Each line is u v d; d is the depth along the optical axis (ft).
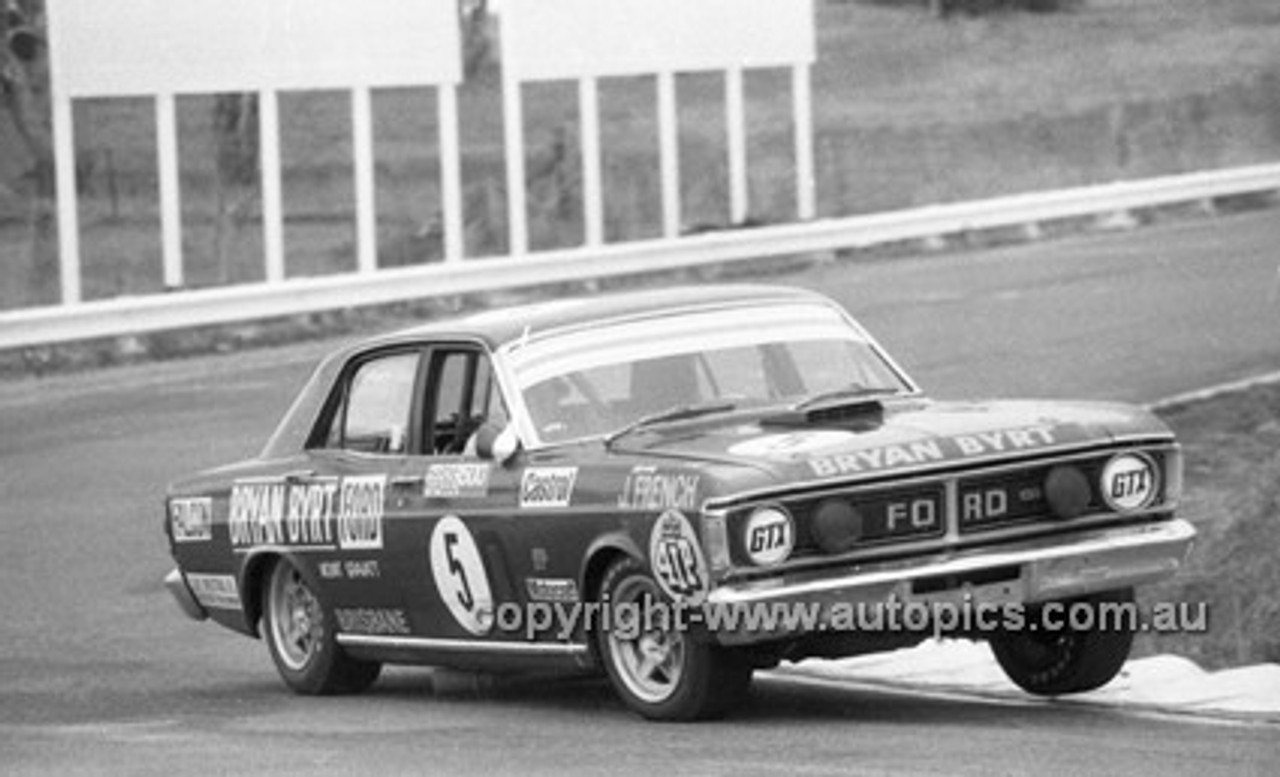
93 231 469.98
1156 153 524.93
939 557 110.63
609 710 124.67
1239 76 573.33
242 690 144.97
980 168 517.14
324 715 130.31
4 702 142.92
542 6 384.88
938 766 98.43
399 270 349.41
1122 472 113.91
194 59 351.46
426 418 130.62
